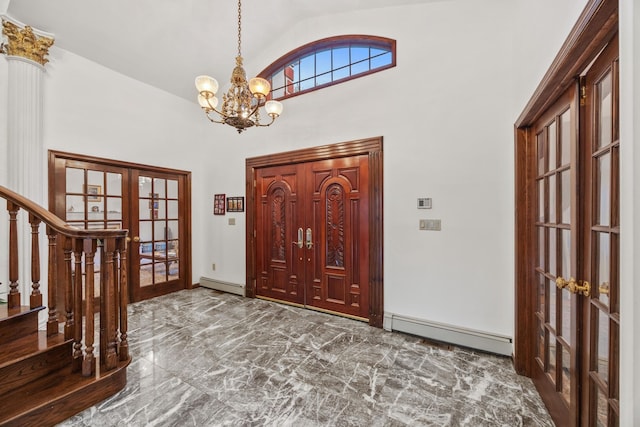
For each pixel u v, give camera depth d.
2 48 2.49
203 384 1.88
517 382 1.91
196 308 3.43
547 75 1.35
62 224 1.75
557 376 1.49
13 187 2.57
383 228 2.84
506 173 2.28
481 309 2.39
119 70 3.40
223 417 1.57
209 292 4.13
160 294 3.94
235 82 2.37
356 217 3.09
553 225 1.55
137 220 3.67
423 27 2.62
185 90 4.07
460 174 2.46
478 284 2.40
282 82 3.68
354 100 3.02
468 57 2.42
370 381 1.92
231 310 3.36
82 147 3.09
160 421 1.54
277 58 3.60
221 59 3.71
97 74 3.22
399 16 2.76
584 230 1.23
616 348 1.01
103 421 1.53
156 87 3.85
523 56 1.88
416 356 2.27
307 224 3.43
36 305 1.91
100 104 3.25
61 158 2.94
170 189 4.10
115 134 3.40
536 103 1.58
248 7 3.04
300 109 3.41
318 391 1.81
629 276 0.74
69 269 1.79
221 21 3.14
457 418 1.57
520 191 1.99
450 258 2.52
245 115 2.45
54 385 1.61
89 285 1.72
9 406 1.43
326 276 3.29
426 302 2.63
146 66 3.46
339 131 3.12
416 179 2.66
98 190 3.28
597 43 1.05
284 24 3.38
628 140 0.74
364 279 3.03
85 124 3.11
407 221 2.72
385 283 2.84
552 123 1.59
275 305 3.55
